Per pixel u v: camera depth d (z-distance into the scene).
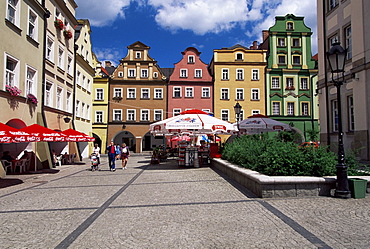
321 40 18.17
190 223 5.25
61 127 21.81
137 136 40.97
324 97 17.84
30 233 4.93
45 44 18.47
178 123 13.44
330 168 7.62
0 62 13.55
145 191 8.62
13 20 15.15
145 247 4.18
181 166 16.38
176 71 41.69
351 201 6.49
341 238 4.30
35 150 16.91
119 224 5.31
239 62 41.12
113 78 41.47
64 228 5.16
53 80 20.30
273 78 40.94
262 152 9.09
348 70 15.52
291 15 40.97
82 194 8.49
